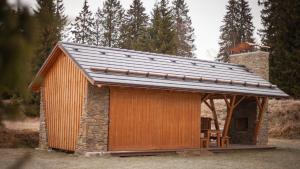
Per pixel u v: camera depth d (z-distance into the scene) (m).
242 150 20.59
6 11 1.49
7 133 18.97
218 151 19.42
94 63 16.98
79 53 17.44
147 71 18.27
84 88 16.33
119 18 58.47
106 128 16.38
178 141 18.36
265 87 22.61
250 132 22.78
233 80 21.50
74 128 16.86
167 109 18.12
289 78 35.84
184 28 65.88
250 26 64.06
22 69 1.49
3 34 1.48
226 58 64.06
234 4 65.12
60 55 18.28
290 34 37.06
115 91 16.70
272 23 38.66
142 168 13.27
